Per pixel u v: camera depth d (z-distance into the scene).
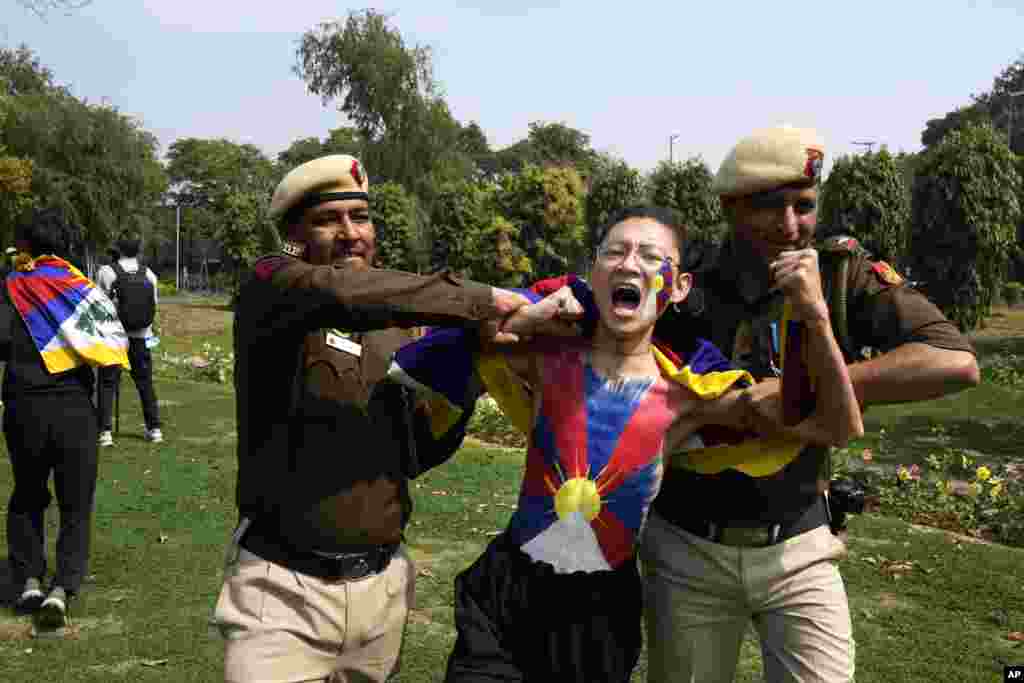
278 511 2.50
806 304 2.28
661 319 2.74
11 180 41.31
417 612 4.95
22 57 56.06
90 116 48.66
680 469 2.76
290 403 2.52
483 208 40.72
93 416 4.88
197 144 111.06
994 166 23.80
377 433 2.63
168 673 4.19
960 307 23.95
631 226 2.59
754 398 2.55
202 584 5.29
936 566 5.75
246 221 53.44
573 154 77.75
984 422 12.95
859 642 4.59
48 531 6.20
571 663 2.58
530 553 2.62
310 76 52.88
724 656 2.85
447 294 2.40
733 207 2.72
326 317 2.37
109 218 47.88
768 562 2.68
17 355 4.73
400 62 52.25
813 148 2.61
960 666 4.33
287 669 2.49
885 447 11.14
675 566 2.80
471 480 7.75
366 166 53.19
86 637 4.57
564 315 2.51
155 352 20.59
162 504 6.89
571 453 2.60
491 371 2.71
